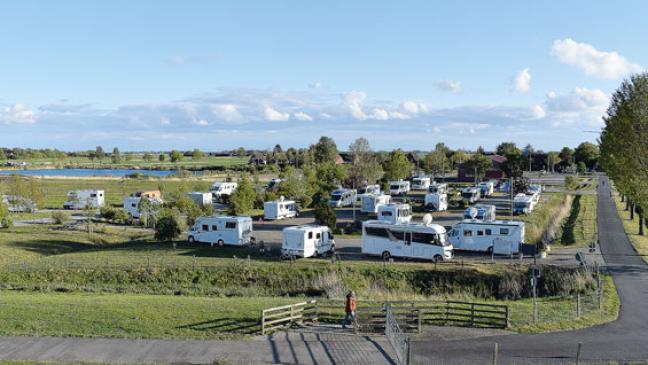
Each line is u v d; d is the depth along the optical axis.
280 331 22.48
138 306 25.73
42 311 24.56
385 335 22.06
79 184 115.69
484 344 21.06
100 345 20.27
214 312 24.69
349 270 34.94
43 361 18.47
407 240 37.44
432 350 20.25
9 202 73.56
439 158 117.88
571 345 20.95
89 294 31.44
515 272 33.66
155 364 18.44
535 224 54.97
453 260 37.06
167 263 37.19
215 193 86.81
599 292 27.95
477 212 55.38
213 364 18.47
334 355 19.53
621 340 21.62
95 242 51.72
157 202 65.94
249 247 43.84
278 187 79.25
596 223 57.38
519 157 94.00
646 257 39.00
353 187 92.69
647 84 41.56
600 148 55.84
